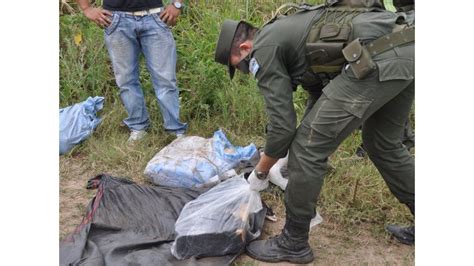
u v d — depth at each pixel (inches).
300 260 112.0
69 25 196.5
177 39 197.9
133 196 131.7
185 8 209.5
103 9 159.8
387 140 111.3
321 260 114.8
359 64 94.6
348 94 97.5
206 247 111.9
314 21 98.9
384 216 129.3
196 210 116.0
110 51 162.4
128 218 125.6
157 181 142.3
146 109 171.8
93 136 169.3
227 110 179.8
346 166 147.0
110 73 194.2
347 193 137.0
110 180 137.9
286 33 98.9
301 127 102.0
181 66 192.5
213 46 190.7
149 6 158.2
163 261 110.4
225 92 181.3
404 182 114.3
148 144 166.6
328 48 96.8
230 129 175.9
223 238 111.9
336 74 100.9
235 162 145.6
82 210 134.3
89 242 116.0
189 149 148.6
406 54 96.6
